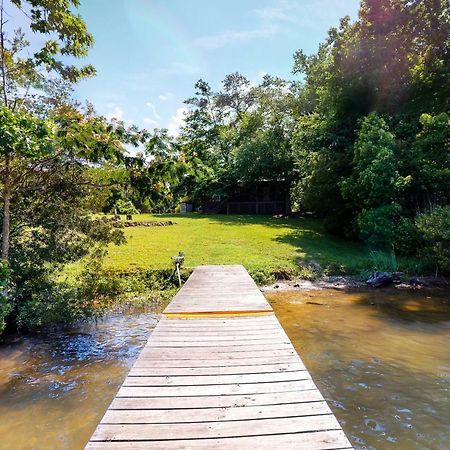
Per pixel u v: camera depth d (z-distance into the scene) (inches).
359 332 244.1
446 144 477.7
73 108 215.5
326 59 664.4
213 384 112.7
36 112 207.8
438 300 330.3
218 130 1076.5
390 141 488.1
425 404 150.0
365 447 121.6
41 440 126.8
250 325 180.4
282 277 402.3
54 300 229.6
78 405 151.3
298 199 822.5
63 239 241.9
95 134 201.6
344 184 512.1
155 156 215.2
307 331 245.9
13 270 219.0
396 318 275.9
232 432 85.4
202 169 225.6
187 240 521.3
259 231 609.9
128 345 223.0
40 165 223.5
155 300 323.9
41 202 236.1
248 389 109.1
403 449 120.8
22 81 207.2
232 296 243.4
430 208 443.8
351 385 167.5
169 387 110.7
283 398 103.2
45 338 233.8
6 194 207.2
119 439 82.5
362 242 551.2
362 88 575.5
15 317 228.2
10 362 196.7
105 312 280.1
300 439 82.6
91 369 188.4
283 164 832.3
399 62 570.9
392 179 457.4
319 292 358.0
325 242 548.1
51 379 176.6
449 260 381.4
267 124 931.3
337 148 597.6
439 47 570.9
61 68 213.9
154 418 92.0
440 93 564.4
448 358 199.3
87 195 245.3
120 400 102.1
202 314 200.2
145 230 602.9
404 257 453.4
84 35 211.8
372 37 566.9
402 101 580.4
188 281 301.9
